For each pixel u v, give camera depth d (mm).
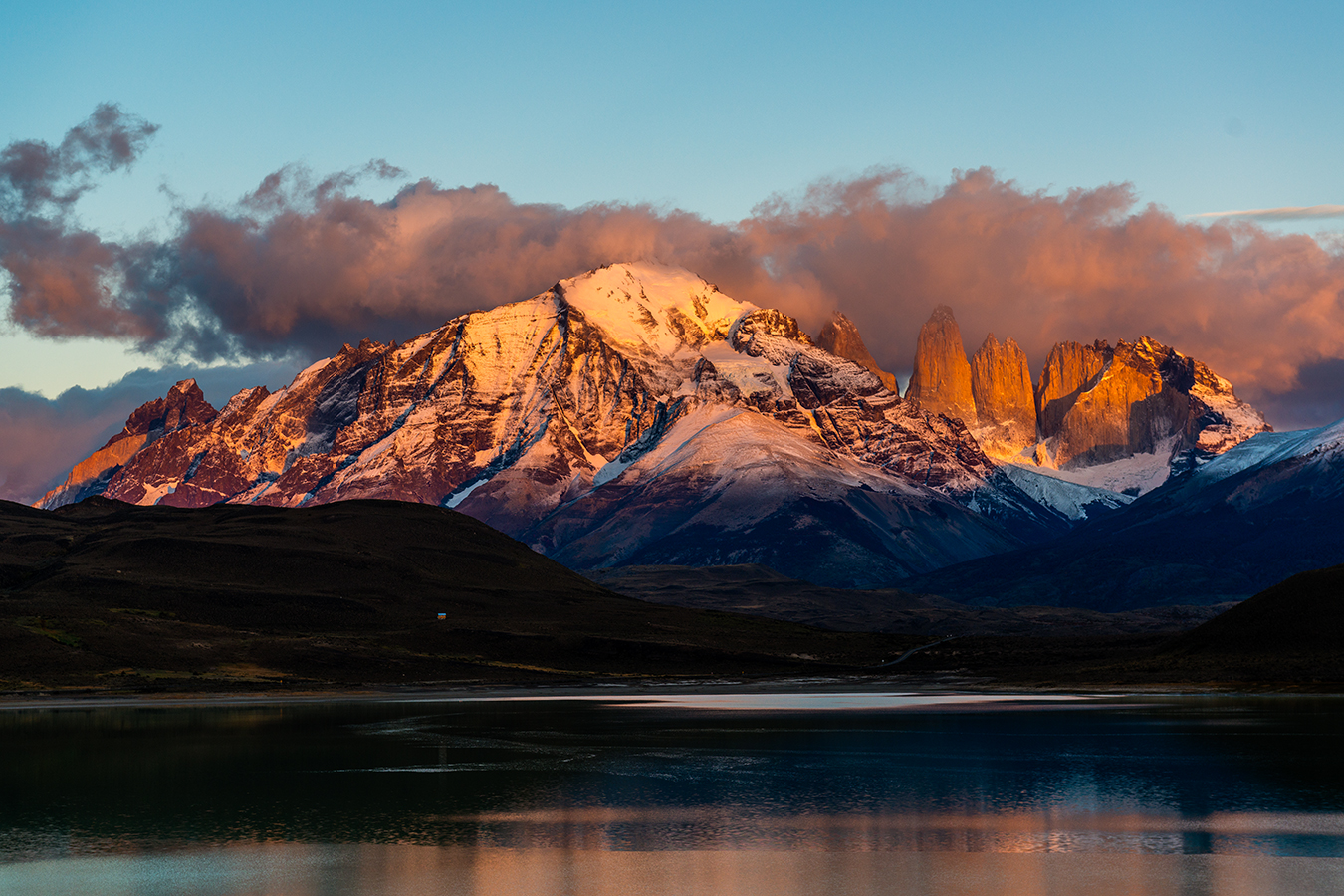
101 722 129750
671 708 149375
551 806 71438
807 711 141875
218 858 57875
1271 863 55344
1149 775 82500
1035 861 56000
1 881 53688
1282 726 113625
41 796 75688
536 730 118625
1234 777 81312
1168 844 59562
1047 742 103062
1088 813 67938
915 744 103062
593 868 55188
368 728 121312
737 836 62250
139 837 62844
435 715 139500
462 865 56031
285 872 54844
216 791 77688
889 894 50312
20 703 163250
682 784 80312
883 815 67812
